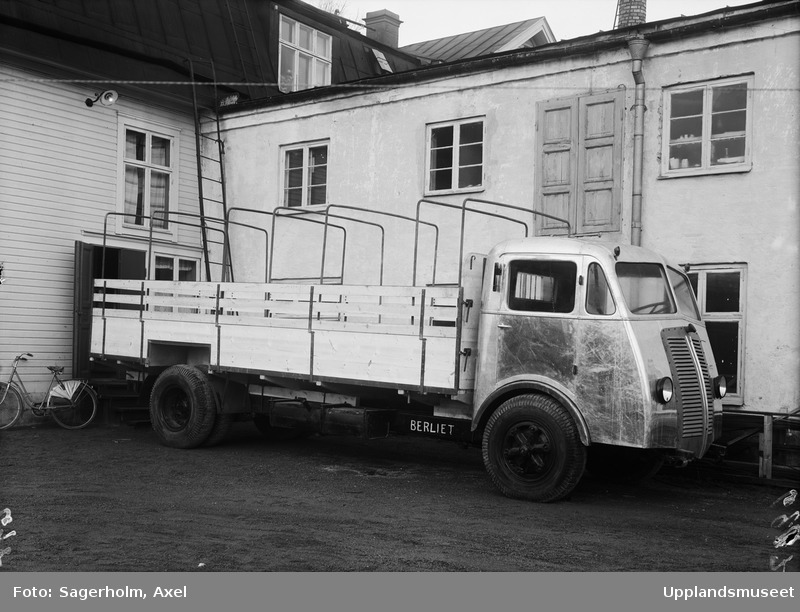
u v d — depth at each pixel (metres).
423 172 12.69
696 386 7.77
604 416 7.43
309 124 14.13
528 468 7.75
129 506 7.00
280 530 6.27
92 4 13.51
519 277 8.02
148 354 10.80
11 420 12.12
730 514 7.50
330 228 13.73
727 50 10.01
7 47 11.89
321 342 9.09
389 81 13.04
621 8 15.95
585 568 5.45
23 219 12.34
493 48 20.53
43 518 6.48
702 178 10.09
